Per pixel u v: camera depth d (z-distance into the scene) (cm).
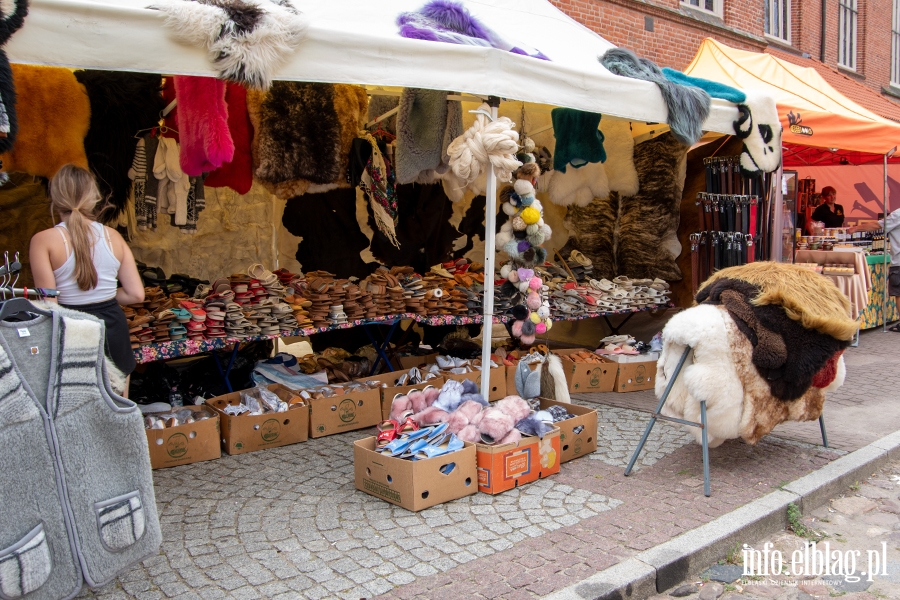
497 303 552
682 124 475
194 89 357
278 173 473
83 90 392
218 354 518
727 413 361
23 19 236
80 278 300
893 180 1315
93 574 222
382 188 538
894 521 351
